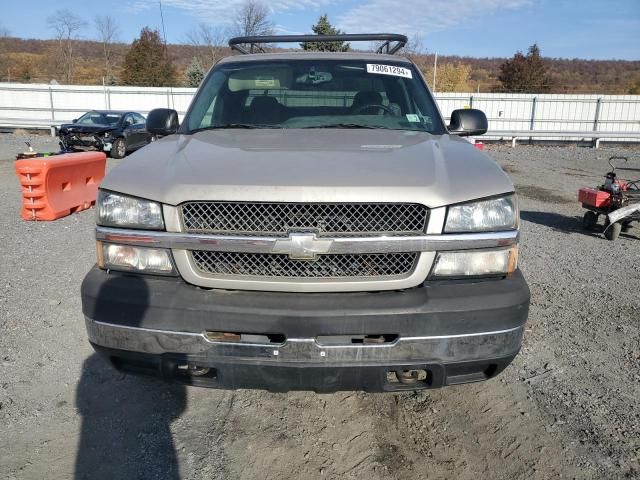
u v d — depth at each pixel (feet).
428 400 10.47
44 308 14.51
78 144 52.80
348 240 7.79
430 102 12.60
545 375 11.40
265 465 8.57
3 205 29.19
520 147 71.20
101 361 11.74
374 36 13.99
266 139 10.19
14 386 10.66
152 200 8.18
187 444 9.05
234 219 7.95
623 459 8.72
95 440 9.11
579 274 18.52
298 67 13.07
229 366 7.98
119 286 8.20
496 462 8.69
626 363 11.98
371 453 8.90
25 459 8.59
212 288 8.09
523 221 27.63
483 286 8.16
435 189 8.04
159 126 12.92
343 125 11.69
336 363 7.84
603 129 80.48
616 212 23.50
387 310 7.75
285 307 7.75
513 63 146.92
